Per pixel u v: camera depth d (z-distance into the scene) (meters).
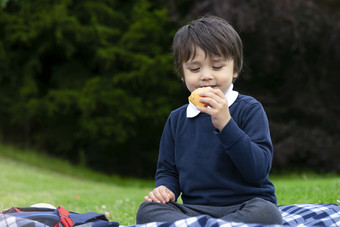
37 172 11.10
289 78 12.83
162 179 2.44
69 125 14.23
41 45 13.59
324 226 2.14
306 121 13.25
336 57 12.21
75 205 5.01
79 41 13.02
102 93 12.47
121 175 14.61
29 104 13.07
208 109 2.03
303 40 11.95
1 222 1.98
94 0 13.29
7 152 13.05
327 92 12.95
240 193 2.19
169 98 13.27
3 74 13.72
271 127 12.35
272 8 11.16
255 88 13.22
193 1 12.87
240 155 2.02
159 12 12.48
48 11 13.06
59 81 13.66
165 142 2.53
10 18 13.20
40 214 2.13
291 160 12.95
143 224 1.90
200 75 2.26
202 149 2.28
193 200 2.27
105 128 12.62
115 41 13.34
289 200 4.10
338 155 12.09
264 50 11.93
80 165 13.73
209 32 2.24
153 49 12.98
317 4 12.30
